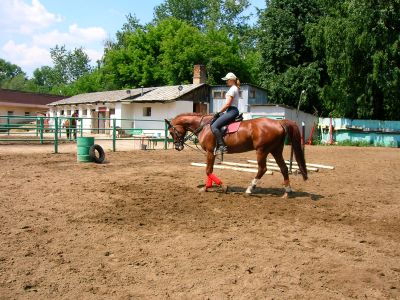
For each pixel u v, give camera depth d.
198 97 33.34
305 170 8.73
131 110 36.34
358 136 31.67
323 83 35.97
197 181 10.79
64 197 8.45
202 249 5.55
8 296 4.07
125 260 5.10
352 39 28.61
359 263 5.21
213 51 44.34
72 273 4.66
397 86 28.31
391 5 27.20
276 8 36.62
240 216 7.31
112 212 7.32
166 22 52.59
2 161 14.10
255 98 32.88
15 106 50.06
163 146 24.03
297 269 4.95
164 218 7.06
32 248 5.41
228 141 8.81
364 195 9.62
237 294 4.24
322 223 7.04
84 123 41.38
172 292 4.25
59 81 111.19
